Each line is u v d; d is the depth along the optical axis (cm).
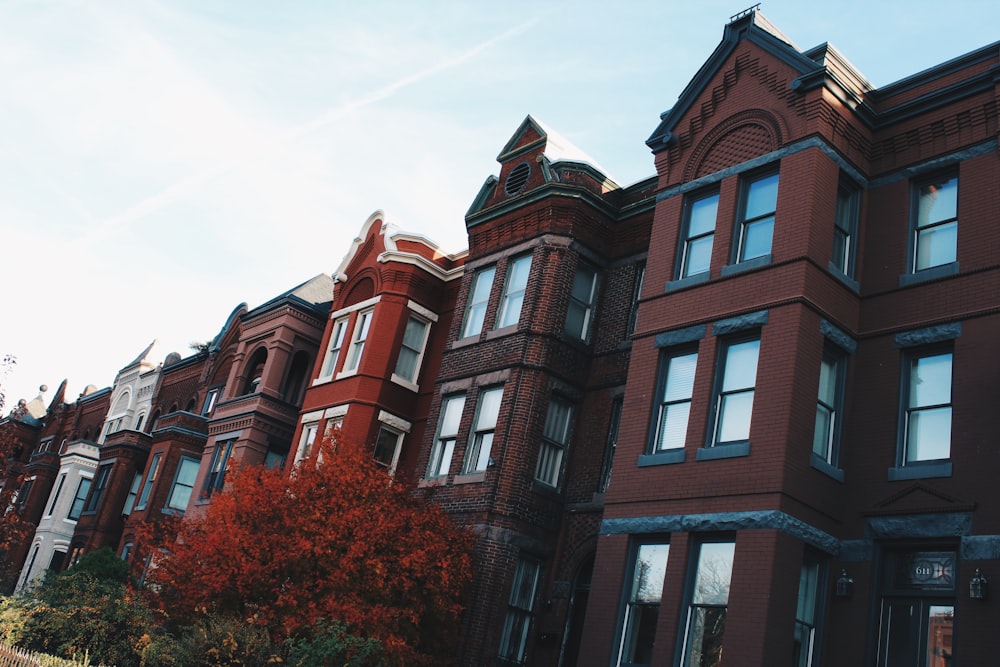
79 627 2038
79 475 4512
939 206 1741
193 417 3856
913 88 1842
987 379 1526
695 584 1616
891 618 1516
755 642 1459
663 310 1892
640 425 1820
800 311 1642
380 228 2978
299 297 3447
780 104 1853
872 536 1572
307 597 1838
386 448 2670
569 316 2309
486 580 2014
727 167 1922
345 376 2764
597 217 2388
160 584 2152
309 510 1967
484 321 2402
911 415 1623
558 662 1991
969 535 1452
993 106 1692
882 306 1730
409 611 1858
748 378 1695
